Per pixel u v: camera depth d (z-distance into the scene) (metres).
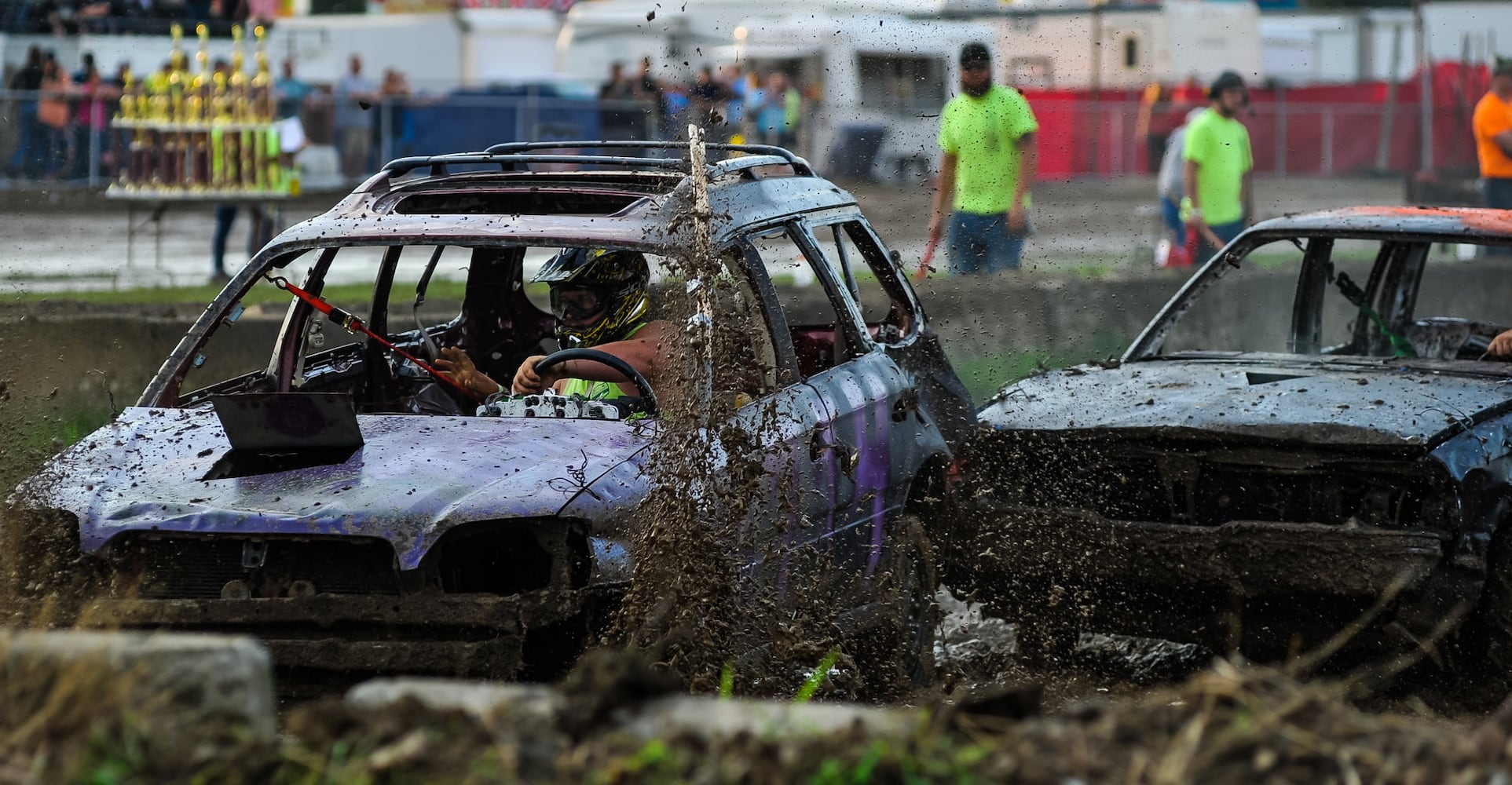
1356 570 11.69
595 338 12.73
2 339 19.70
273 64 57.31
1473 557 11.66
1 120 43.59
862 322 13.44
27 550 10.25
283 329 13.59
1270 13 63.31
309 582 10.01
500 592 10.34
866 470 12.38
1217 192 30.53
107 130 44.50
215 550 10.15
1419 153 52.81
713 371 11.12
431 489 10.03
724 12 57.34
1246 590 12.01
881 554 12.55
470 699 6.58
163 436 11.21
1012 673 13.29
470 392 13.12
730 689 9.52
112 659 6.58
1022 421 13.37
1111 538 12.49
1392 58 53.62
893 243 38.12
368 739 6.33
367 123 49.66
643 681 6.55
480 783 6.03
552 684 9.87
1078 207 49.09
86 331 20.25
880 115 52.72
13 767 6.24
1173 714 6.43
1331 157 53.19
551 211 13.37
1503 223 14.98
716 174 12.58
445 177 13.18
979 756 6.12
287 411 10.46
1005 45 54.38
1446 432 11.98
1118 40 56.41
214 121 34.44
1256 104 54.38
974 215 25.78
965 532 13.20
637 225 11.85
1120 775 6.02
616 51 61.16
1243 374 13.91
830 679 11.23
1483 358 14.56
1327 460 12.14
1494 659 11.80
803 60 54.06
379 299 14.73
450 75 60.91
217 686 6.61
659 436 10.80
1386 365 14.12
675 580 10.02
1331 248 15.80
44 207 44.03
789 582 11.21
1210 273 15.72
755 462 10.89
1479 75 53.16
